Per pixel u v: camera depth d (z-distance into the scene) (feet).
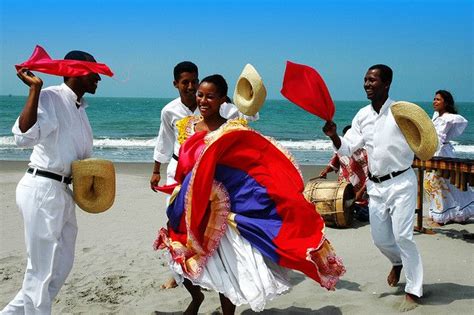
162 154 20.57
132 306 17.83
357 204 29.27
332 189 28.25
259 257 14.26
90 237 26.86
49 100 14.33
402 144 16.71
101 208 15.33
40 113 14.02
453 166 23.27
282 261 14.24
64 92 14.87
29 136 13.75
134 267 22.08
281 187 14.55
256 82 15.44
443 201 28.09
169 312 17.25
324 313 16.99
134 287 19.71
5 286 19.84
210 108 15.89
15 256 23.52
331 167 31.14
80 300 18.45
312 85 16.35
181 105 19.75
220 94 15.89
